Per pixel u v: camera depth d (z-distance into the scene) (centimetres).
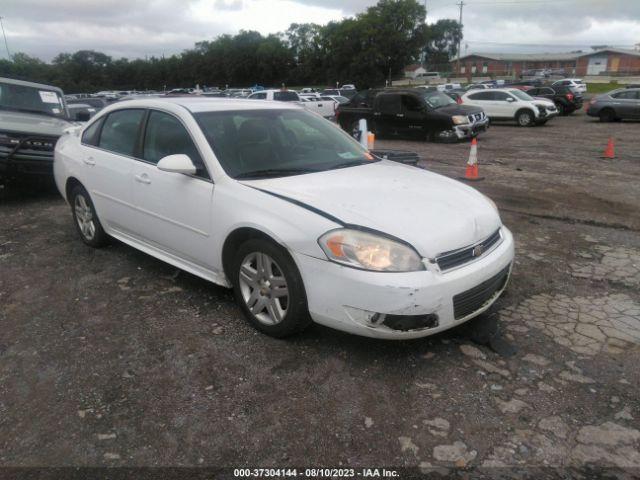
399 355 324
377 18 7294
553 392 288
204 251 375
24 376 307
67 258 499
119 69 12256
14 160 684
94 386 296
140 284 435
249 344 337
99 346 338
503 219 648
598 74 9112
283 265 319
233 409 275
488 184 877
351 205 318
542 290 424
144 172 415
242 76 10538
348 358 321
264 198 332
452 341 341
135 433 258
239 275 353
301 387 293
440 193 357
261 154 386
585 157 1205
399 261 287
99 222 498
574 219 645
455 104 1659
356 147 454
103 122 489
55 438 256
